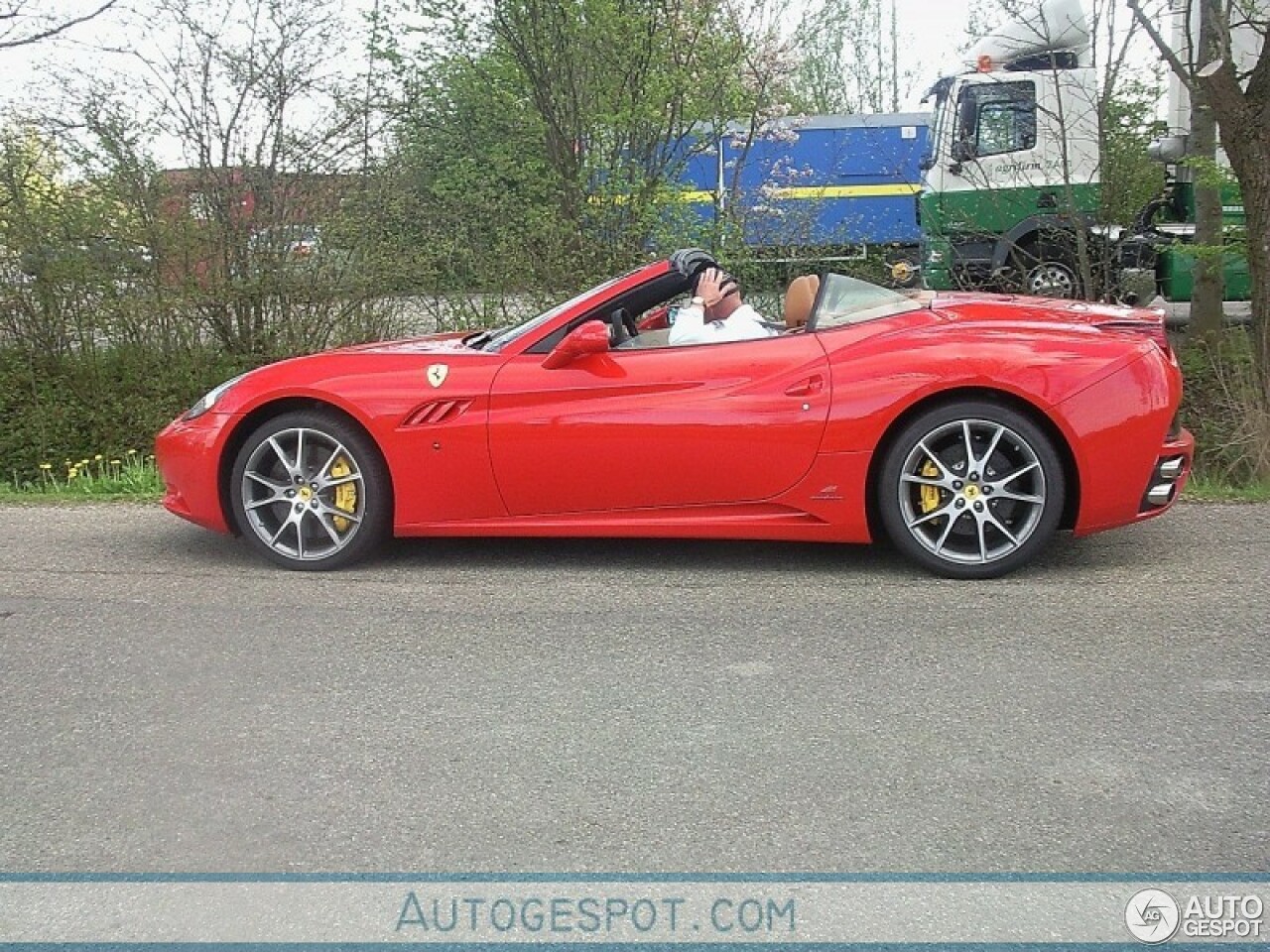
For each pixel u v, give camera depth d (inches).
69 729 139.1
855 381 186.4
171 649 165.5
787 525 191.0
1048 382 181.5
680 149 415.8
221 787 124.0
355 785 123.8
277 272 378.6
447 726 137.9
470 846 111.7
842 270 405.1
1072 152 452.1
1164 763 125.3
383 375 198.4
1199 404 315.3
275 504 203.3
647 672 153.1
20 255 370.6
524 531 197.0
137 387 381.4
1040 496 184.4
